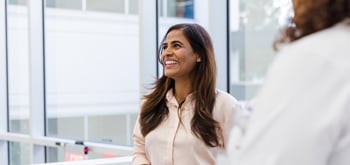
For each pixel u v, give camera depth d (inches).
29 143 181.2
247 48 113.3
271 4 104.0
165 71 79.2
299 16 33.4
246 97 113.8
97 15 156.1
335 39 31.2
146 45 135.3
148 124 79.7
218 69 117.1
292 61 31.0
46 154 176.1
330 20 32.3
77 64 165.2
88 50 160.4
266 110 30.9
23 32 186.5
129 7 144.0
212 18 116.3
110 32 151.6
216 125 76.0
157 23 137.2
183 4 127.7
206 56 79.2
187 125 76.7
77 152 159.3
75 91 166.4
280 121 30.1
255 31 110.6
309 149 29.1
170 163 76.0
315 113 29.4
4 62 196.7
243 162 31.3
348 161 29.8
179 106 78.7
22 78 188.7
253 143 31.0
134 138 84.6
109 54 152.6
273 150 30.0
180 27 80.7
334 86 29.6
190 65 78.5
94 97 159.0
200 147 75.2
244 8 113.5
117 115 149.9
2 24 194.9
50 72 177.2
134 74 143.1
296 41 33.2
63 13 169.6
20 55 189.0
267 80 32.3
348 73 29.7
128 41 144.9
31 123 177.5
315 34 32.4
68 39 168.4
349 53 30.4
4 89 197.3
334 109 29.3
